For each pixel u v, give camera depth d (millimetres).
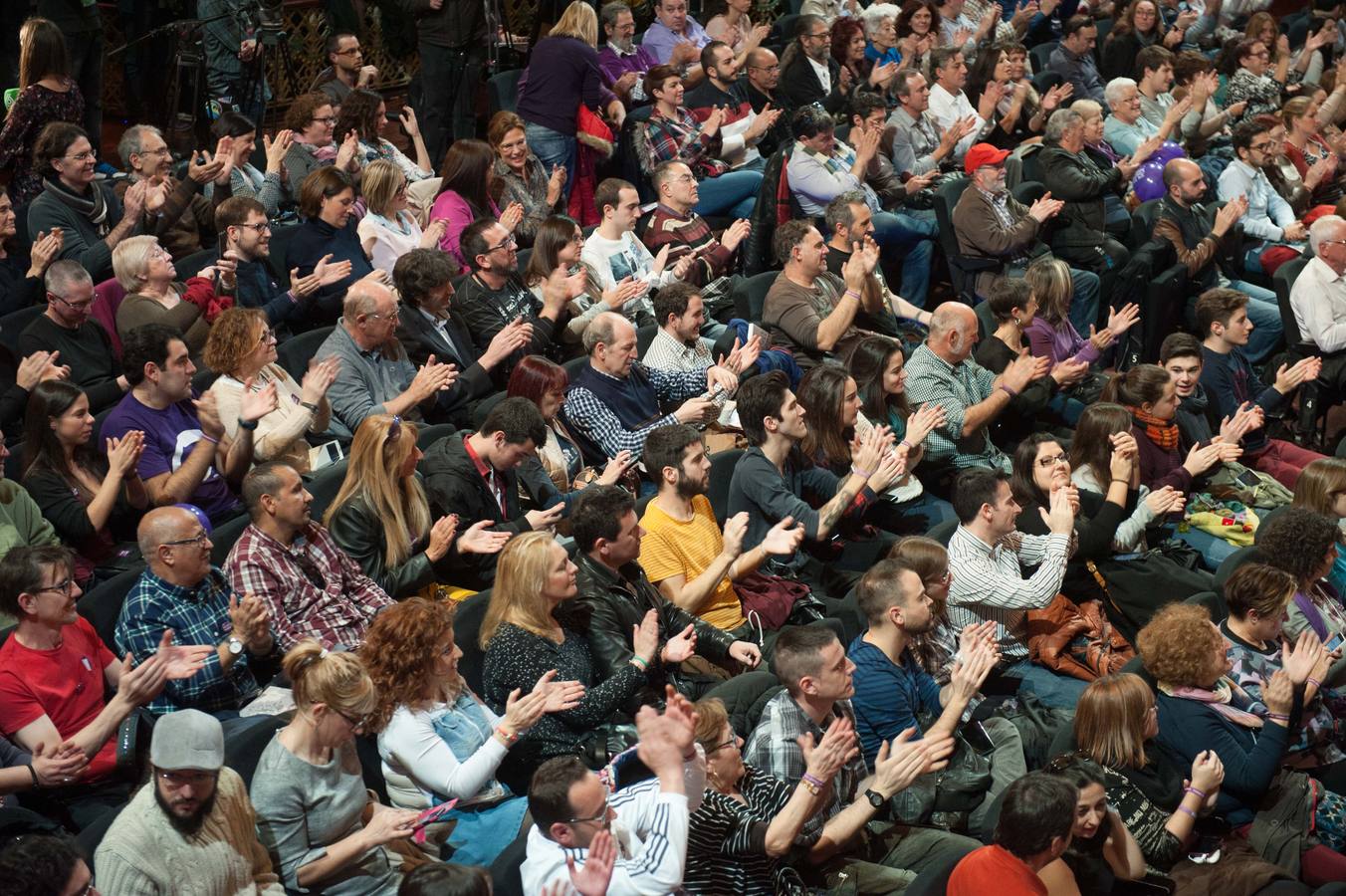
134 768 4039
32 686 4027
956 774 4551
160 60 9281
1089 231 8625
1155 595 5738
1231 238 9031
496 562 5160
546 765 3570
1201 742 4805
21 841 3143
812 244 7020
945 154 9055
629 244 7469
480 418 6000
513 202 7773
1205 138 10531
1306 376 7484
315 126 7676
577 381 6242
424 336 6203
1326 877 4676
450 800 4000
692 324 6645
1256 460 7375
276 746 3723
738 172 8680
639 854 3629
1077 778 4223
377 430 4812
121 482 5113
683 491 5145
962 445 6648
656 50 9992
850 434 6215
